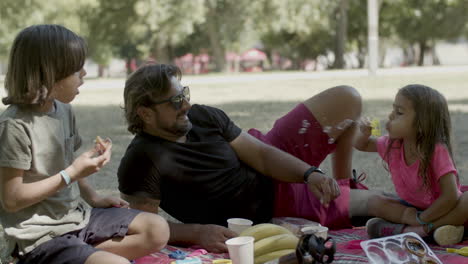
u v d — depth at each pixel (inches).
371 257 101.8
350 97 130.7
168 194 117.5
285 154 123.5
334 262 102.0
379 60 1771.7
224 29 1277.1
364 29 1621.6
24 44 94.2
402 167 121.4
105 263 90.9
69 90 97.9
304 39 1598.2
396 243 106.5
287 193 126.4
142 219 102.7
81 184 109.3
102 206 108.2
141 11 1142.3
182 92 112.3
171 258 109.6
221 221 122.9
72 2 1085.1
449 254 109.3
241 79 883.4
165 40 1300.4
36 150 94.7
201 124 120.2
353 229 129.4
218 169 117.6
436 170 116.0
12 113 94.6
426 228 116.4
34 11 1051.9
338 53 1438.2
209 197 118.2
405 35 1565.0
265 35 1651.1
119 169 115.3
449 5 1441.9
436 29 1491.1
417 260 102.7
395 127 118.5
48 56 93.8
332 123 131.3
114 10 1237.1
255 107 417.4
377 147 128.5
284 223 122.3
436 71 953.5
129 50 1841.8
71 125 105.7
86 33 1253.1
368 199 126.6
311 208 127.4
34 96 94.0
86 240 100.4
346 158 136.2
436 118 116.3
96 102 515.5
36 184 92.3
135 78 112.8
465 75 797.9
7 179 92.4
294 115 132.7
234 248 96.8
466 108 387.9
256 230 106.7
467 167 203.6
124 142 271.7
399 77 782.5
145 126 114.8
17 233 94.4
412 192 120.6
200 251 112.7
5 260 116.1
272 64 2090.3
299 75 968.3
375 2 843.4
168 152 113.3
